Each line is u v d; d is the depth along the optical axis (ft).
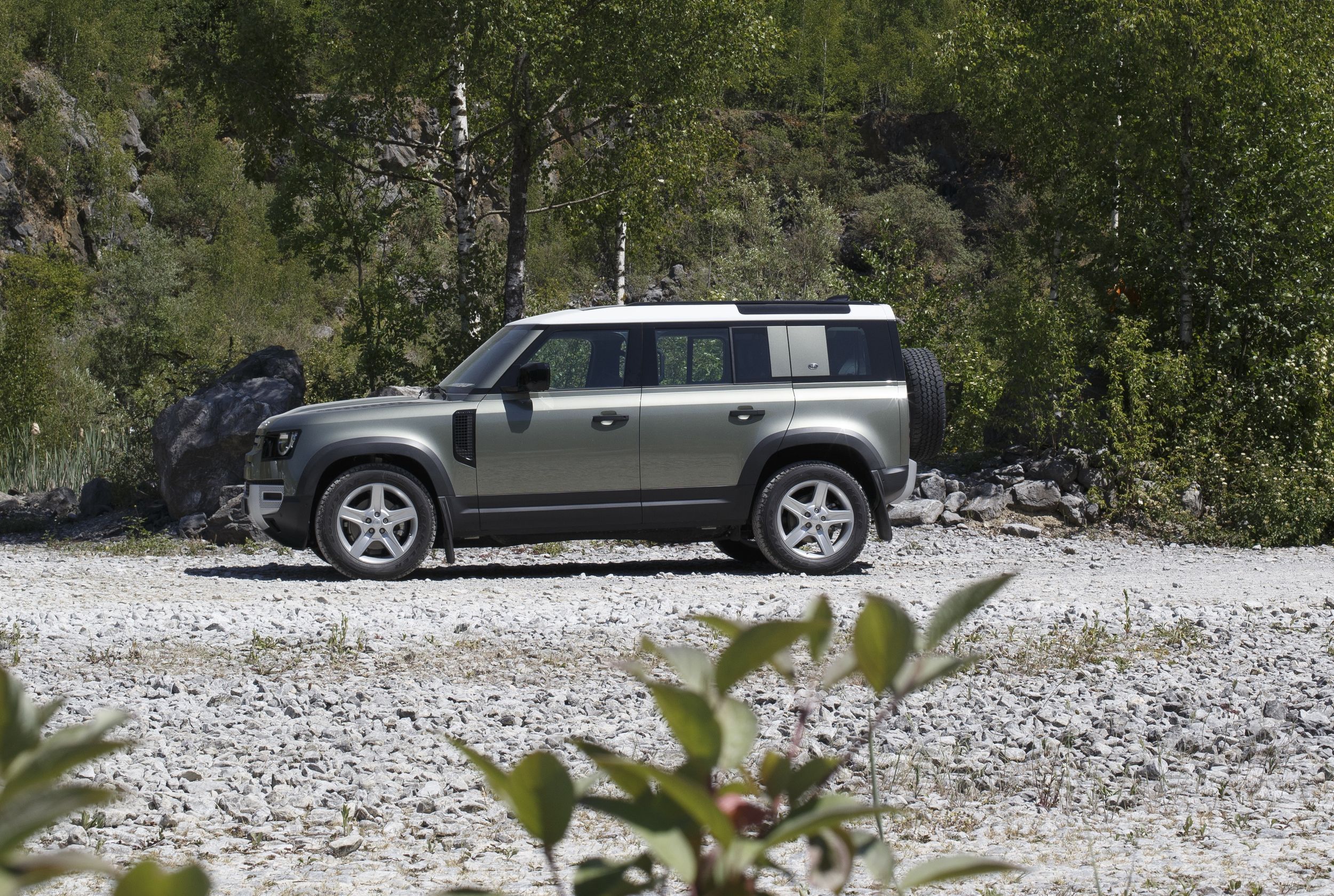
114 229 442.50
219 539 114.21
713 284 318.04
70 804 4.04
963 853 31.24
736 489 86.69
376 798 37.50
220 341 379.55
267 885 29.01
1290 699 50.16
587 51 146.10
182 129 483.51
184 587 82.02
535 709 48.37
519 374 84.94
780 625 5.31
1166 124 132.77
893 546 110.83
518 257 159.12
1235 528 120.47
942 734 45.16
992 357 139.44
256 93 157.99
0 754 4.30
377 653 58.49
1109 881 28.27
